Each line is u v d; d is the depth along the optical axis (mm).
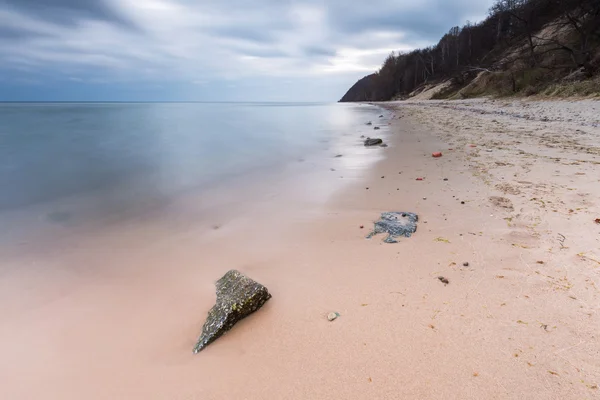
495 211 4582
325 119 30812
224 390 2148
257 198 6516
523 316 2514
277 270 3613
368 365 2232
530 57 29438
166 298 3287
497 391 1943
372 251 3836
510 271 3113
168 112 46688
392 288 3059
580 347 2176
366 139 13844
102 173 9320
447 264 3363
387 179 7004
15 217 5918
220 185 7730
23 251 4512
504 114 18344
